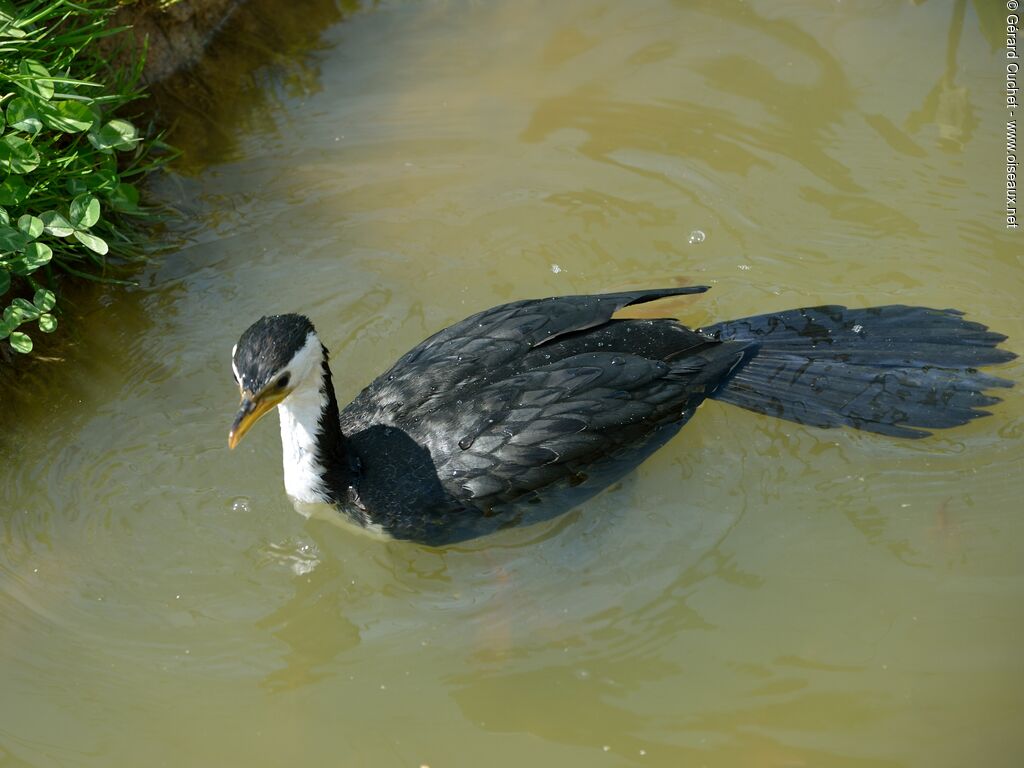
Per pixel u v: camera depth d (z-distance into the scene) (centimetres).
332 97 755
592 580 516
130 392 591
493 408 516
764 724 455
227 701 471
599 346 543
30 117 552
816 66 766
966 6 798
